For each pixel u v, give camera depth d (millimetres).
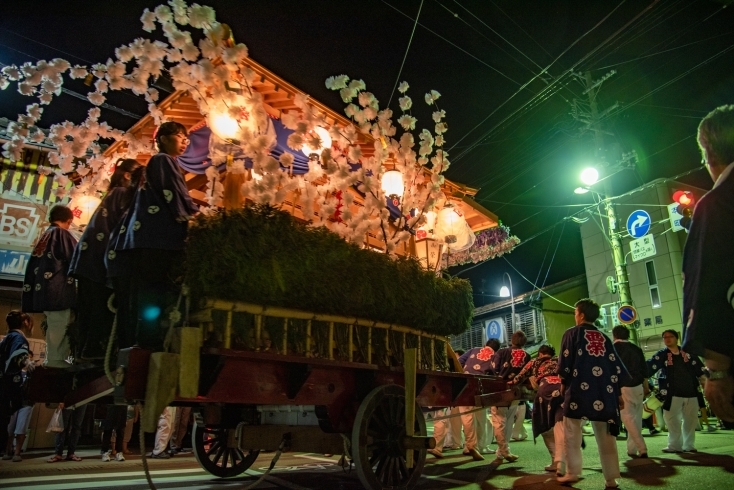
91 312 4160
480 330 30062
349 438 4215
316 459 7344
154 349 3467
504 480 5203
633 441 6887
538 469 6039
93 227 4168
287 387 3775
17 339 6340
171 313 3367
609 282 16781
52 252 4551
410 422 4293
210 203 5422
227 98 4750
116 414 7246
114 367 3805
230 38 4965
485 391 5691
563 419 5145
